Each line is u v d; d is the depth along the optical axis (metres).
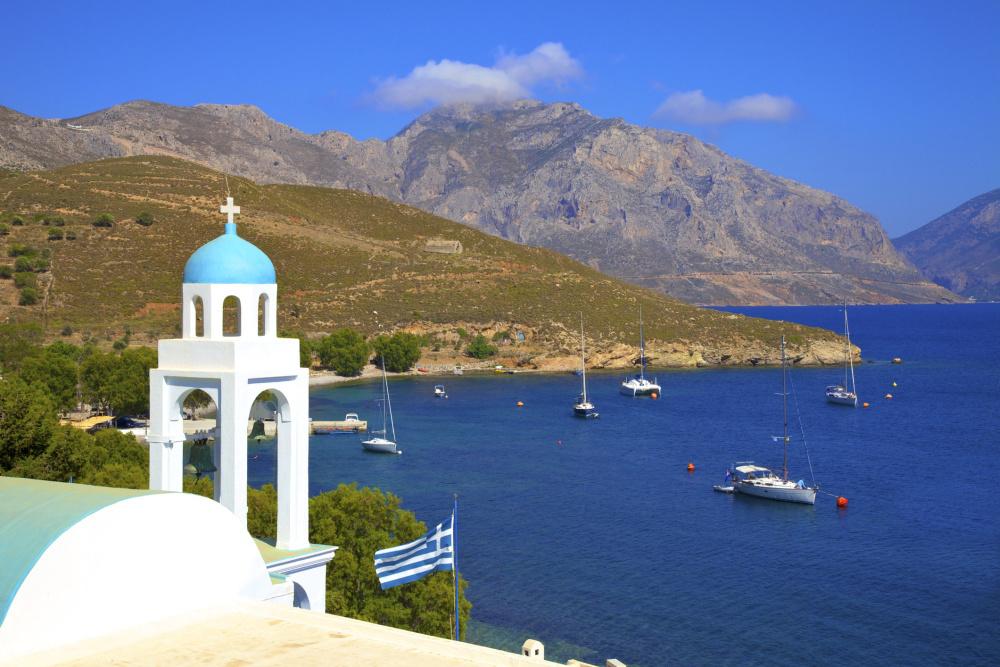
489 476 100.25
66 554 17.50
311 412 148.50
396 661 16.23
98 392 119.81
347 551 41.19
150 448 25.03
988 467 108.62
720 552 72.50
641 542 74.94
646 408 159.25
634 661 51.62
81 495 19.25
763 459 113.00
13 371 126.44
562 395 174.62
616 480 99.06
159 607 18.81
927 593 63.34
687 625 56.91
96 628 17.81
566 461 110.00
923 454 117.62
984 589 64.19
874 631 56.47
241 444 24.05
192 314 25.16
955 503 89.94
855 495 93.38
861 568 68.88
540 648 32.75
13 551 17.41
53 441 46.34
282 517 25.66
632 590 63.00
